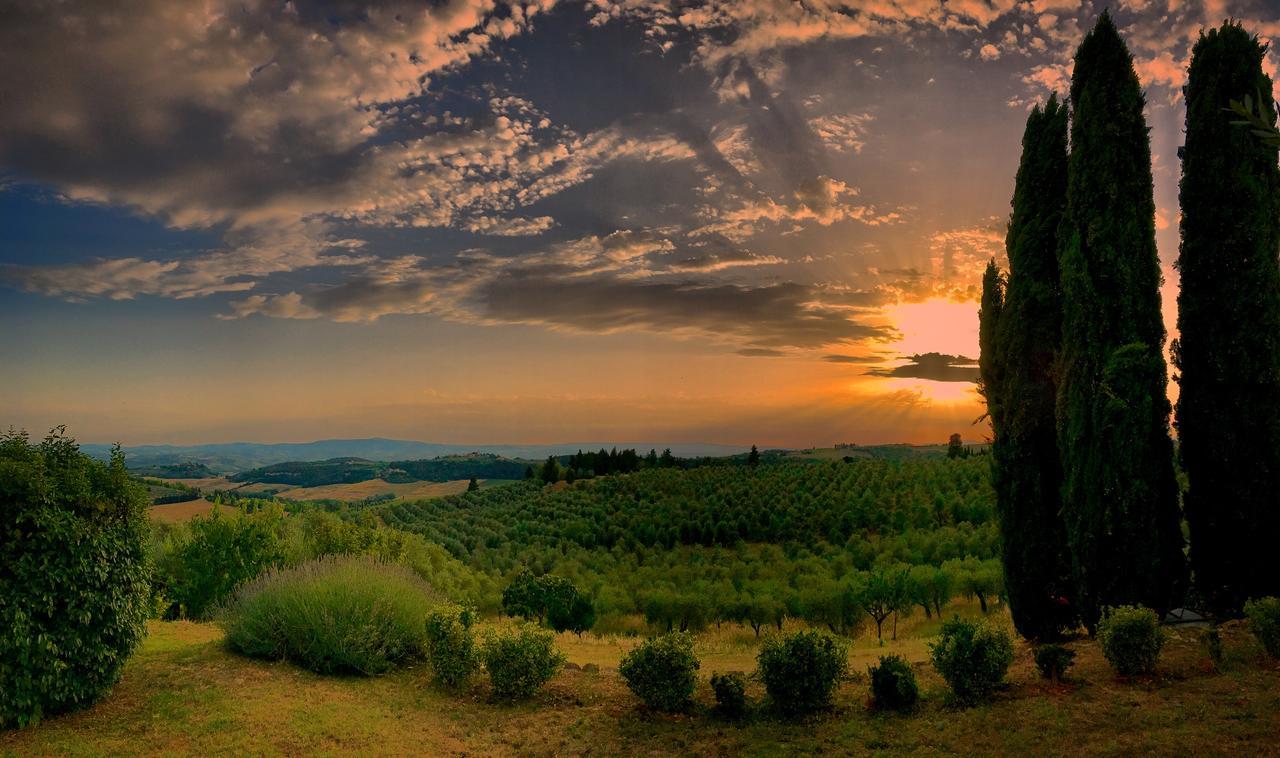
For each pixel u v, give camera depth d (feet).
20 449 30.73
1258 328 40.91
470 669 40.34
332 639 40.78
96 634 31.01
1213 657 33.76
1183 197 43.80
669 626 104.88
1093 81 44.65
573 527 207.92
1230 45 42.09
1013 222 49.62
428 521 238.27
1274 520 40.52
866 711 35.47
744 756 31.19
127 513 33.14
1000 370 49.34
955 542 127.85
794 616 106.32
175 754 27.78
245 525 65.77
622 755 31.91
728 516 193.26
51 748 27.20
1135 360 41.63
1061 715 30.63
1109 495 42.06
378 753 30.45
